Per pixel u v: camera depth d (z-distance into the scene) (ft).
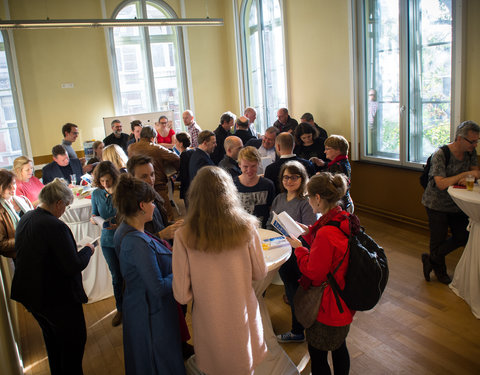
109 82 25.72
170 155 14.80
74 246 7.23
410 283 11.22
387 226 15.55
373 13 15.93
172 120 26.55
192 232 5.31
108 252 9.94
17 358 8.59
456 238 10.55
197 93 27.66
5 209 8.66
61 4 24.00
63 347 7.16
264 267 5.78
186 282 5.47
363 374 7.88
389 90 15.79
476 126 9.79
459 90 12.81
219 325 5.44
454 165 10.38
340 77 17.76
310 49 19.35
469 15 12.26
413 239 14.12
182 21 20.61
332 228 5.99
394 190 15.93
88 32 24.84
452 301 10.21
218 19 21.52
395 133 15.85
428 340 8.79
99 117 25.77
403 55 14.69
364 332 9.21
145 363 6.37
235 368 5.51
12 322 9.56
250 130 18.78
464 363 8.02
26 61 23.65
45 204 7.07
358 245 5.96
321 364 6.56
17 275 6.73
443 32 13.25
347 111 17.72
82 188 13.41
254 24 24.67
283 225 7.11
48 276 6.88
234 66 27.25
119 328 10.38
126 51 26.00
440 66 13.55
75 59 24.73
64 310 7.04
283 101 23.07
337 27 17.42
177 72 27.45
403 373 7.85
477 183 10.18
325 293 6.18
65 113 24.93
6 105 23.53
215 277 5.38
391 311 9.95
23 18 23.35
